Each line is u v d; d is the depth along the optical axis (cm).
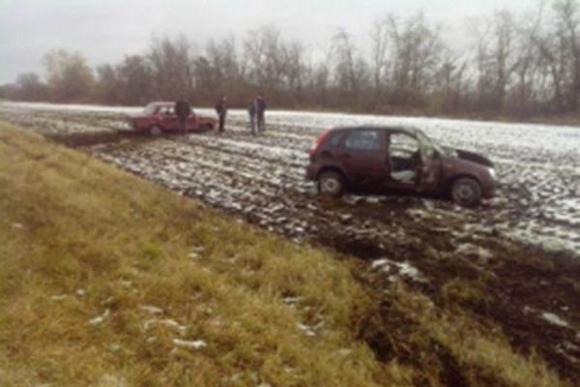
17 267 487
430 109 4619
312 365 388
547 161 1507
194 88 6378
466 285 552
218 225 758
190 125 2250
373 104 4859
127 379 337
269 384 358
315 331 453
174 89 6412
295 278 557
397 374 392
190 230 710
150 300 464
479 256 647
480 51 5119
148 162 1436
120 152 1636
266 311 465
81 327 399
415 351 428
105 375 332
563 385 380
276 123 2984
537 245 687
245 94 5631
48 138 1944
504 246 684
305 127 2661
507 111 4316
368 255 658
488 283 561
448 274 588
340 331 452
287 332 432
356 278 577
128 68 6775
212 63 6669
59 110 4284
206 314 447
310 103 5438
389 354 425
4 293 434
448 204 927
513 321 476
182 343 393
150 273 527
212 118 2345
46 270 500
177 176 1225
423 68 5459
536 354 420
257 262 603
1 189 779
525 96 4666
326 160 992
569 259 632
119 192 905
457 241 711
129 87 6550
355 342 437
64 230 621
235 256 620
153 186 1033
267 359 385
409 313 490
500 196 998
